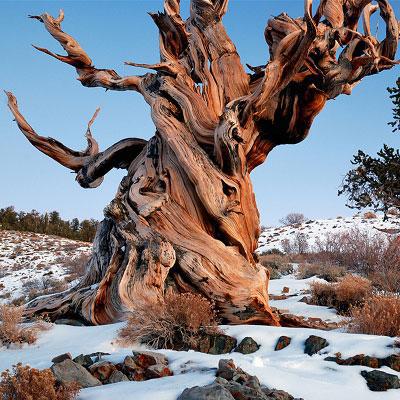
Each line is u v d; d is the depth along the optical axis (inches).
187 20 497.7
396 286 554.6
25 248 1432.1
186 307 319.0
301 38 416.2
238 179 437.7
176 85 462.0
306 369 253.1
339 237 975.6
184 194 436.1
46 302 438.0
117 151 502.3
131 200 438.0
